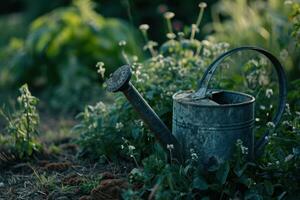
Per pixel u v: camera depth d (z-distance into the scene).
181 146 3.02
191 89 3.68
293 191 3.01
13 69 6.18
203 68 3.87
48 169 3.62
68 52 6.10
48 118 5.31
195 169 2.96
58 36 6.11
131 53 6.09
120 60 6.09
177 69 3.82
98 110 3.85
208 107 2.89
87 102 5.54
